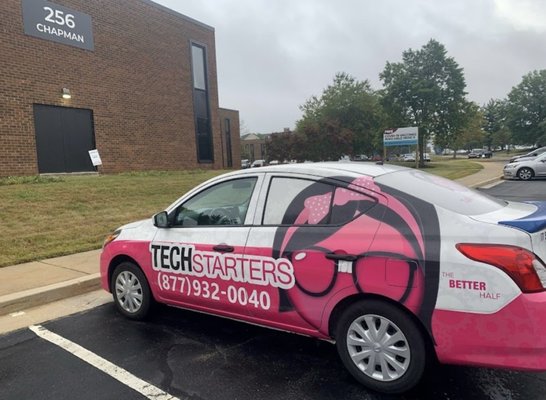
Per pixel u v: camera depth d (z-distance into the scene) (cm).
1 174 1306
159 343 413
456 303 278
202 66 2191
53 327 461
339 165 371
